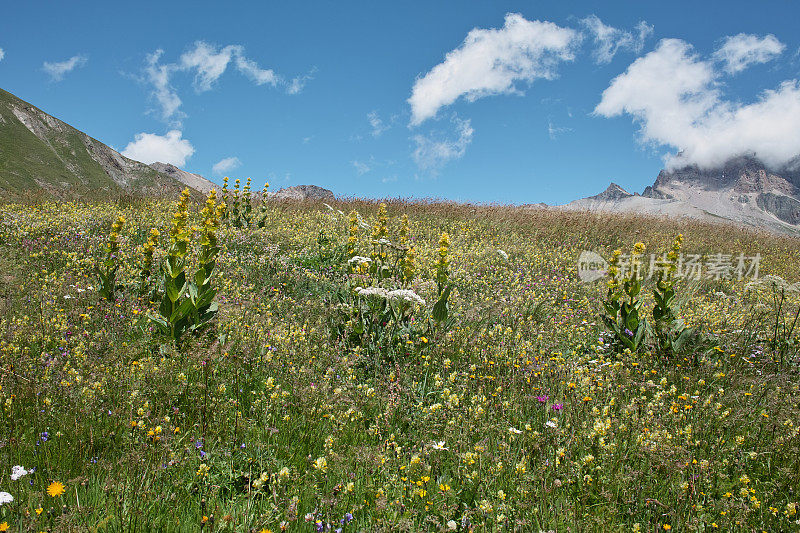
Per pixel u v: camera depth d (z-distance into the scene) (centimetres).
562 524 254
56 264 805
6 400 311
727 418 371
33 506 225
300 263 906
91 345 444
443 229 1509
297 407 355
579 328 654
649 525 262
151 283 643
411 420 366
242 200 1320
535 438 328
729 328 704
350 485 262
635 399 391
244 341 461
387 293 503
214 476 271
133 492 239
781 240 1931
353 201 1888
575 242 1464
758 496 291
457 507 262
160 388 340
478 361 470
